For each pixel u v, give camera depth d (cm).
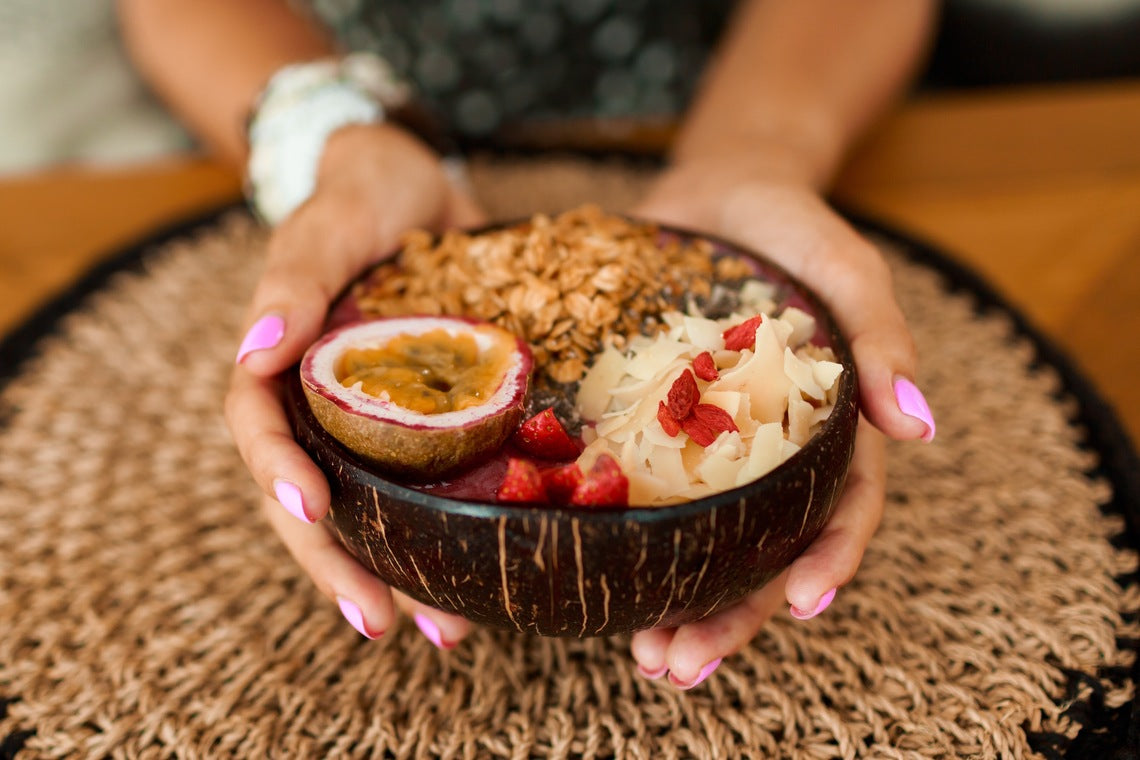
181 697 33
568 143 60
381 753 31
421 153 45
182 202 57
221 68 56
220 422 43
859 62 54
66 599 36
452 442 28
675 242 36
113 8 71
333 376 30
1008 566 36
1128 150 58
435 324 32
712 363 31
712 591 28
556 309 33
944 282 49
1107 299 49
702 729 32
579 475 28
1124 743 31
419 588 29
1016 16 82
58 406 44
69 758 32
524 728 32
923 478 40
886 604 35
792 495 28
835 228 37
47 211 56
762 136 49
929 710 32
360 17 70
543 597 28
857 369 32
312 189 46
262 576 37
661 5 71
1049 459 40
